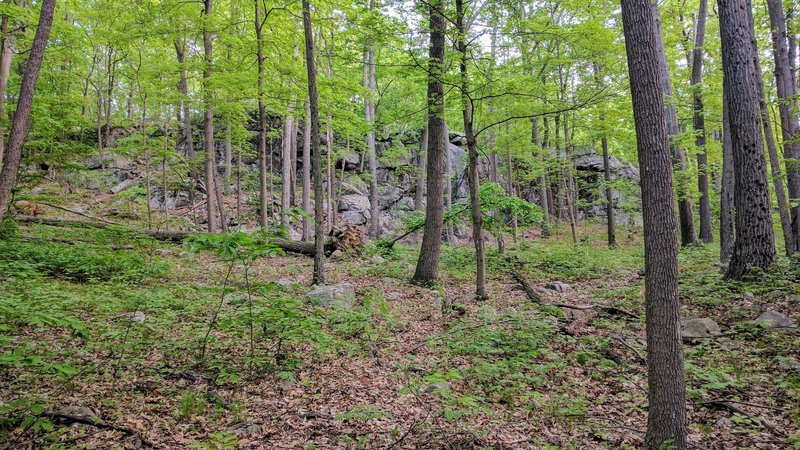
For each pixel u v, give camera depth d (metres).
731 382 4.61
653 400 3.50
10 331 5.36
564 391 4.99
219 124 21.11
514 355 6.00
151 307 6.96
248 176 23.22
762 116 11.27
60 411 3.70
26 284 7.09
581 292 10.52
